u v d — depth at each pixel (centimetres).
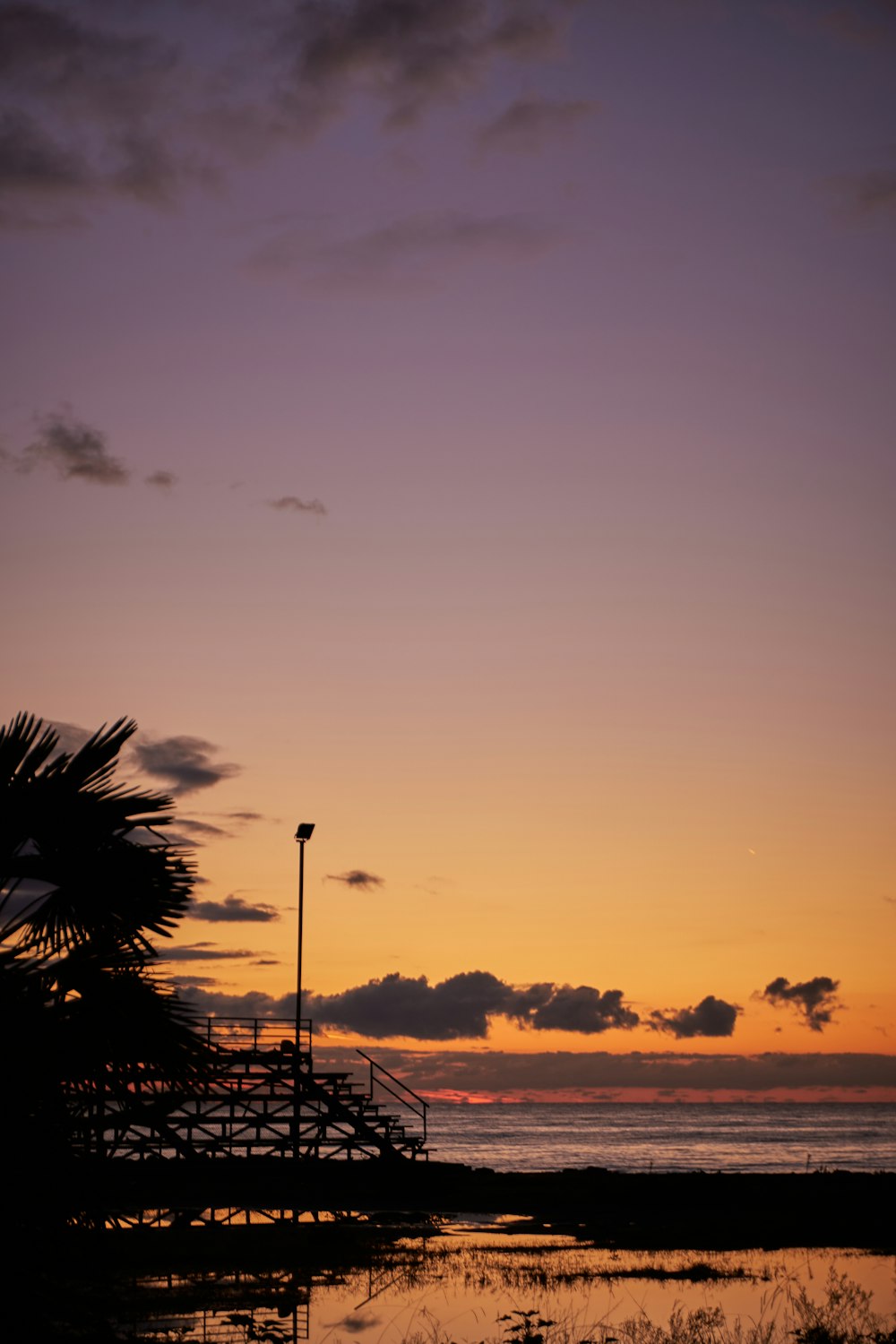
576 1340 1523
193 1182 2895
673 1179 4719
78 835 1024
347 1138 3164
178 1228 2523
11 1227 890
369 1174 3164
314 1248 2347
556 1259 2377
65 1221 917
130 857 1038
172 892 1053
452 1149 12812
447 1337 1545
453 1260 2317
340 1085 3119
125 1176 1019
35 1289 898
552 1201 3728
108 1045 941
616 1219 3262
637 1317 1716
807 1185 4450
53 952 1006
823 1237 2853
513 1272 2159
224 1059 1028
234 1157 2969
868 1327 1617
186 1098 988
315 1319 1653
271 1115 3052
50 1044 915
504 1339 1538
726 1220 3241
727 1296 1939
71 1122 936
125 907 1034
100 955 994
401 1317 1692
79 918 1036
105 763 1066
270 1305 1738
